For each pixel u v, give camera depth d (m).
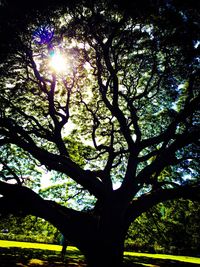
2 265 15.41
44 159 13.36
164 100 18.19
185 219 20.75
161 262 25.06
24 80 15.46
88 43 14.18
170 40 12.99
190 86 15.19
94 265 12.29
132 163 14.52
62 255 22.45
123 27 13.73
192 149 17.33
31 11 11.98
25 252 22.86
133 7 12.04
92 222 13.41
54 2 12.02
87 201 20.28
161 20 12.66
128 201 13.67
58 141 14.94
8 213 12.89
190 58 12.97
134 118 15.61
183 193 13.92
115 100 14.38
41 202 12.91
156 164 14.18
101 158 19.89
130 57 15.41
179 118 13.93
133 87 16.84
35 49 14.49
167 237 21.73
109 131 18.64
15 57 14.08
